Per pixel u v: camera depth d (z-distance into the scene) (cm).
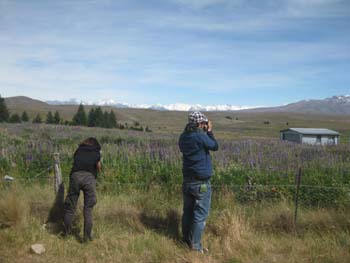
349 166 750
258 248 448
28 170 788
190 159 454
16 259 417
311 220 514
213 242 470
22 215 490
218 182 674
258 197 621
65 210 482
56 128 2972
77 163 478
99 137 2003
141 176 735
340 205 574
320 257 432
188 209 470
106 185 680
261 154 859
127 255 433
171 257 433
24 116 6994
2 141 1155
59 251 437
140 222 516
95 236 473
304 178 682
